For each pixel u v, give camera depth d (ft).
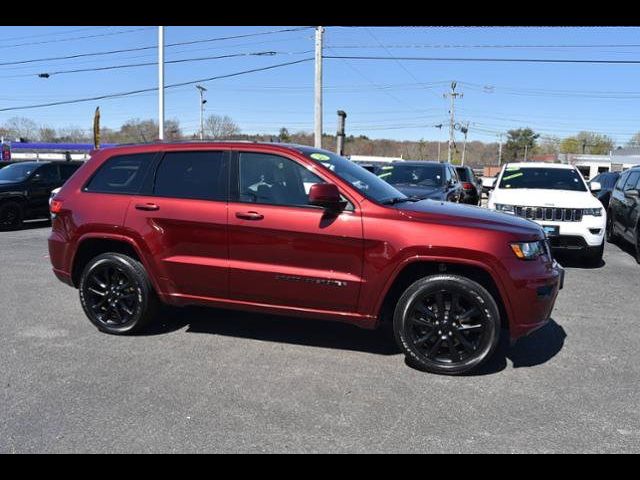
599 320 18.72
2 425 11.07
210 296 15.52
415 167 35.53
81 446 10.32
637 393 12.82
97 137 81.51
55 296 21.36
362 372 13.92
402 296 13.92
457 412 11.78
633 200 31.14
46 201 45.32
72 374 13.65
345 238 13.91
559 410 11.91
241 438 10.64
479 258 13.25
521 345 16.12
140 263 16.24
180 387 12.91
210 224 14.99
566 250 27.84
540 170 33.04
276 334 16.79
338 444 10.46
